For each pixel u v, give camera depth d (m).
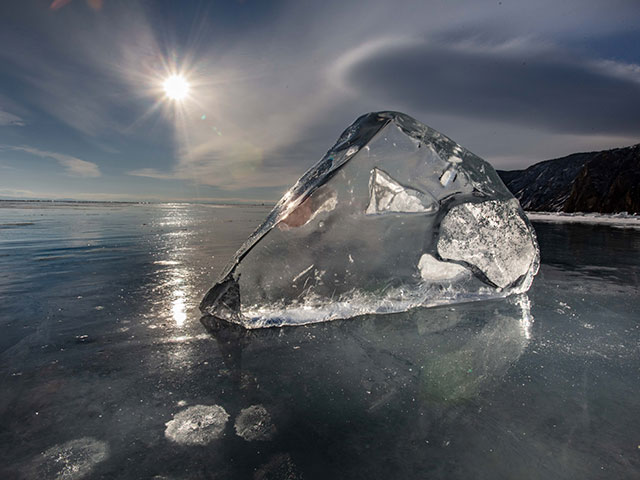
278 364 1.15
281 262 1.55
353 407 0.91
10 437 0.79
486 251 1.83
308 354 1.23
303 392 0.98
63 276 2.44
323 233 1.57
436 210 1.69
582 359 1.17
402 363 1.15
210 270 2.68
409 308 1.75
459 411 0.88
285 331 1.46
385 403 0.92
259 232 1.64
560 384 1.01
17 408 0.90
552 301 1.86
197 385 1.01
